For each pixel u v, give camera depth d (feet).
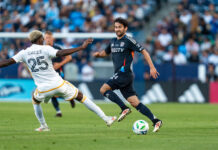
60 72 149.28
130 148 80.12
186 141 89.92
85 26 295.89
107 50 111.55
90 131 107.86
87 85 237.66
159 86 240.32
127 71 105.60
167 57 271.90
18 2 332.39
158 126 103.71
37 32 97.55
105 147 80.94
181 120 144.87
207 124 130.82
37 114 103.76
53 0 317.42
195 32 301.02
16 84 233.55
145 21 319.47
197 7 320.29
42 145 82.58
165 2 333.42
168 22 305.53
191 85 241.35
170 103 237.45
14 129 111.24
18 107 193.67
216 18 308.81
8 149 78.07
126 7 318.86
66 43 245.86
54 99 151.94
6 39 232.94
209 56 266.16
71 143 85.40
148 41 290.15
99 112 101.19
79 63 237.04
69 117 151.33
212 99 242.37
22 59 97.50
